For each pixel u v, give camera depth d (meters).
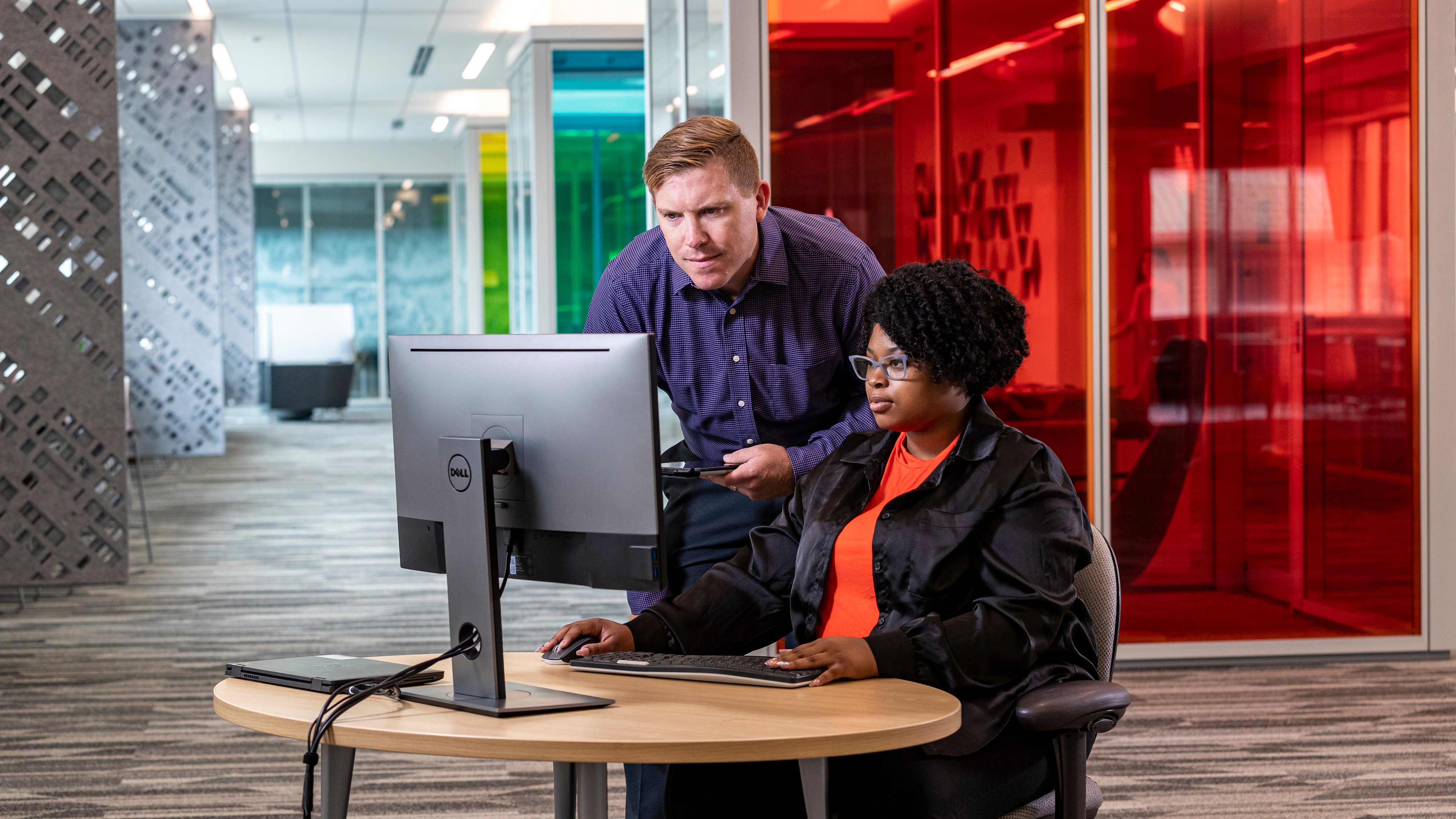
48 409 5.36
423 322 17.11
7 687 3.94
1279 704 3.69
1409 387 4.14
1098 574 1.75
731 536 2.21
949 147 3.97
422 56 11.16
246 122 12.91
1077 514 1.67
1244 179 4.07
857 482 1.80
